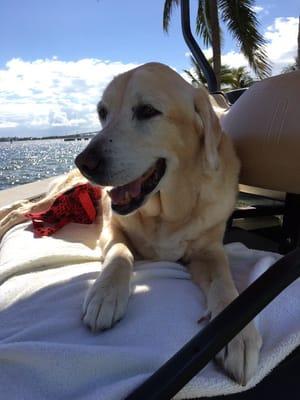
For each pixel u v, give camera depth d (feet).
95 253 1.82
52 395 1.03
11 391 1.03
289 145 1.70
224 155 1.94
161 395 0.87
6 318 1.26
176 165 1.81
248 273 1.67
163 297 1.35
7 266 1.56
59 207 2.28
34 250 1.75
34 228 2.17
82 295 1.36
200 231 1.83
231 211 1.95
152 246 1.88
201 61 2.94
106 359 1.05
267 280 1.00
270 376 1.17
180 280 1.55
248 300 0.97
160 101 1.75
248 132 1.93
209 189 1.85
